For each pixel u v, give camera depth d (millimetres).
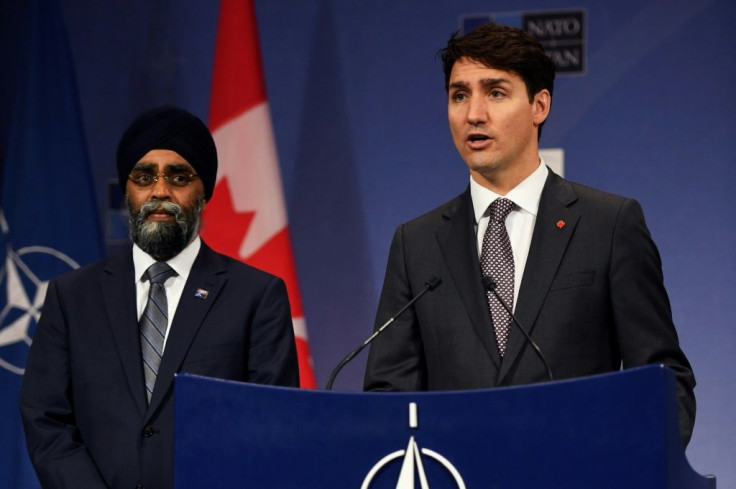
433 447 3914
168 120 6617
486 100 5723
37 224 10242
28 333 10039
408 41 10531
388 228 10430
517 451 3857
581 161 10008
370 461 3943
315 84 10703
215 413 4117
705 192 9742
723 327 9602
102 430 6023
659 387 3777
